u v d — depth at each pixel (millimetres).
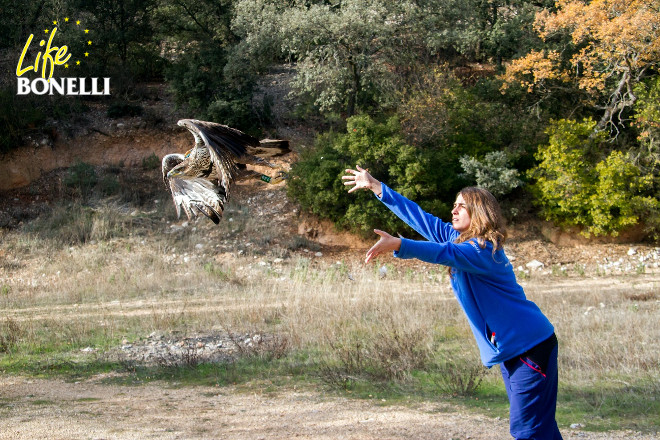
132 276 16891
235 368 9289
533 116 23391
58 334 11570
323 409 7289
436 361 9422
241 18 22562
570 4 20891
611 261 20000
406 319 11656
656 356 8992
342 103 23781
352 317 11914
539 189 20953
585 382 8141
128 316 13141
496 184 20203
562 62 23656
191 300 14617
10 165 22453
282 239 20141
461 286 3723
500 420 6758
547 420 3764
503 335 3695
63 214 20844
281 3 22891
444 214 20000
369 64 21500
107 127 24078
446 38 22094
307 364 9406
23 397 8016
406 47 22125
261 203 22078
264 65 23125
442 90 22109
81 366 9648
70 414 7113
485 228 3650
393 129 20016
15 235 20016
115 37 25359
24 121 23016
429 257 3459
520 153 21500
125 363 9695
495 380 8438
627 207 20109
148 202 21953
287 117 24969
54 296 15281
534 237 21344
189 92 23281
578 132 20594
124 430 6418
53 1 24031
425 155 19750
